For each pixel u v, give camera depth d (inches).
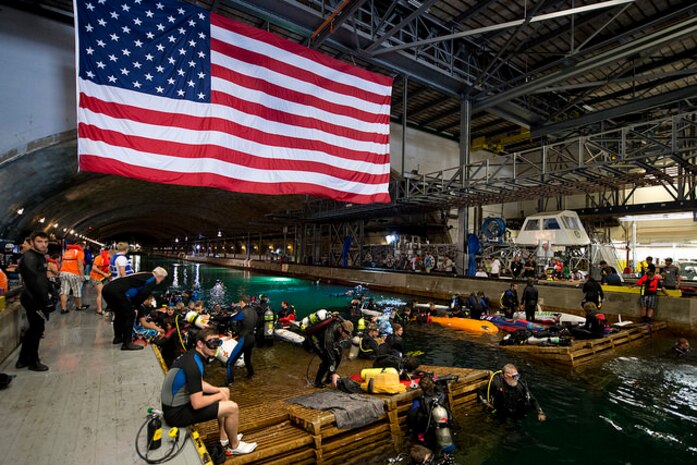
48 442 139.0
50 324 330.6
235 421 159.8
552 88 629.6
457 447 196.7
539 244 705.0
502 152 1117.1
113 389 190.2
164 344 321.7
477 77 662.5
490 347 388.8
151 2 337.7
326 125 424.8
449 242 1061.1
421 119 949.8
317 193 409.1
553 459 186.7
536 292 477.7
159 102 328.2
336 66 441.4
